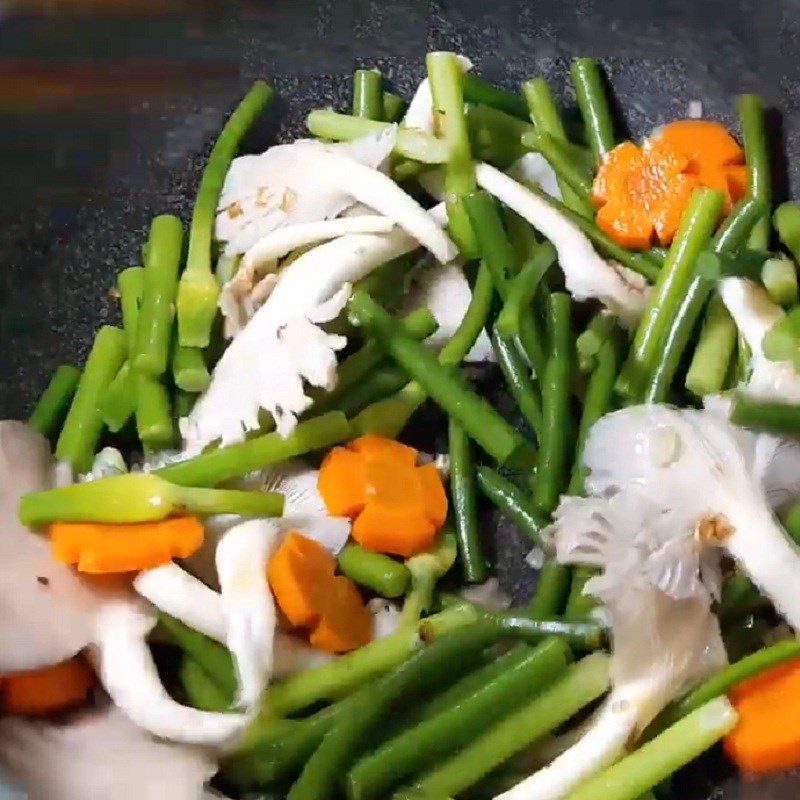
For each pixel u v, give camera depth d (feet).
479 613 1.61
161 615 1.63
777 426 1.58
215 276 1.74
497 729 1.56
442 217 1.75
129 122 1.78
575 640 1.59
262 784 1.58
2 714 1.61
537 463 1.67
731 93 1.72
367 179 1.73
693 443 1.60
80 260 1.79
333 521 1.67
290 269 1.71
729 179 1.71
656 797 1.59
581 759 1.55
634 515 1.59
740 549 1.58
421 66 1.82
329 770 1.55
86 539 1.61
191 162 1.81
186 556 1.63
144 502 1.61
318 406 1.70
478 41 1.80
